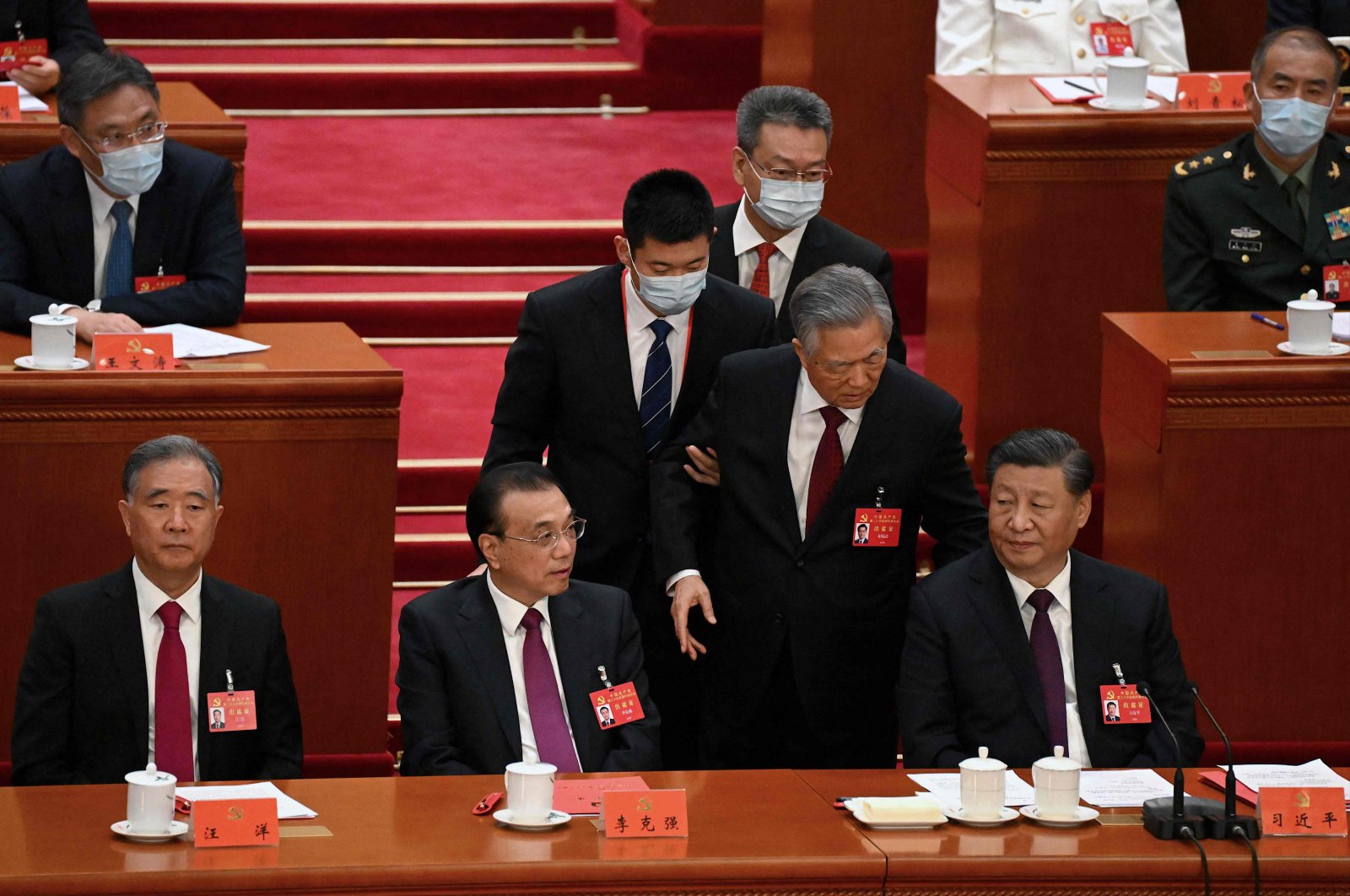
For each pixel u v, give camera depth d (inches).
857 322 587.8
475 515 599.8
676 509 643.5
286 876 476.4
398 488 885.2
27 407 658.8
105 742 600.1
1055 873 498.9
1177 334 737.0
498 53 1322.6
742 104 677.3
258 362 687.1
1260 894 503.2
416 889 481.4
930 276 937.5
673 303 624.7
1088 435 882.8
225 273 733.3
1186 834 510.9
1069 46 946.7
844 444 631.8
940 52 956.0
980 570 615.5
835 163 1054.4
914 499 634.2
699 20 1316.4
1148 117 848.3
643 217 611.8
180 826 504.7
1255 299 781.9
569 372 648.4
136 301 716.7
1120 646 609.0
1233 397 705.0
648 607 664.4
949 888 497.4
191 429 673.0
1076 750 604.4
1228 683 729.6
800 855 494.9
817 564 631.2
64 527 672.4
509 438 661.9
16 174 726.5
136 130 700.0
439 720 598.9
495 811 527.2
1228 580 722.2
